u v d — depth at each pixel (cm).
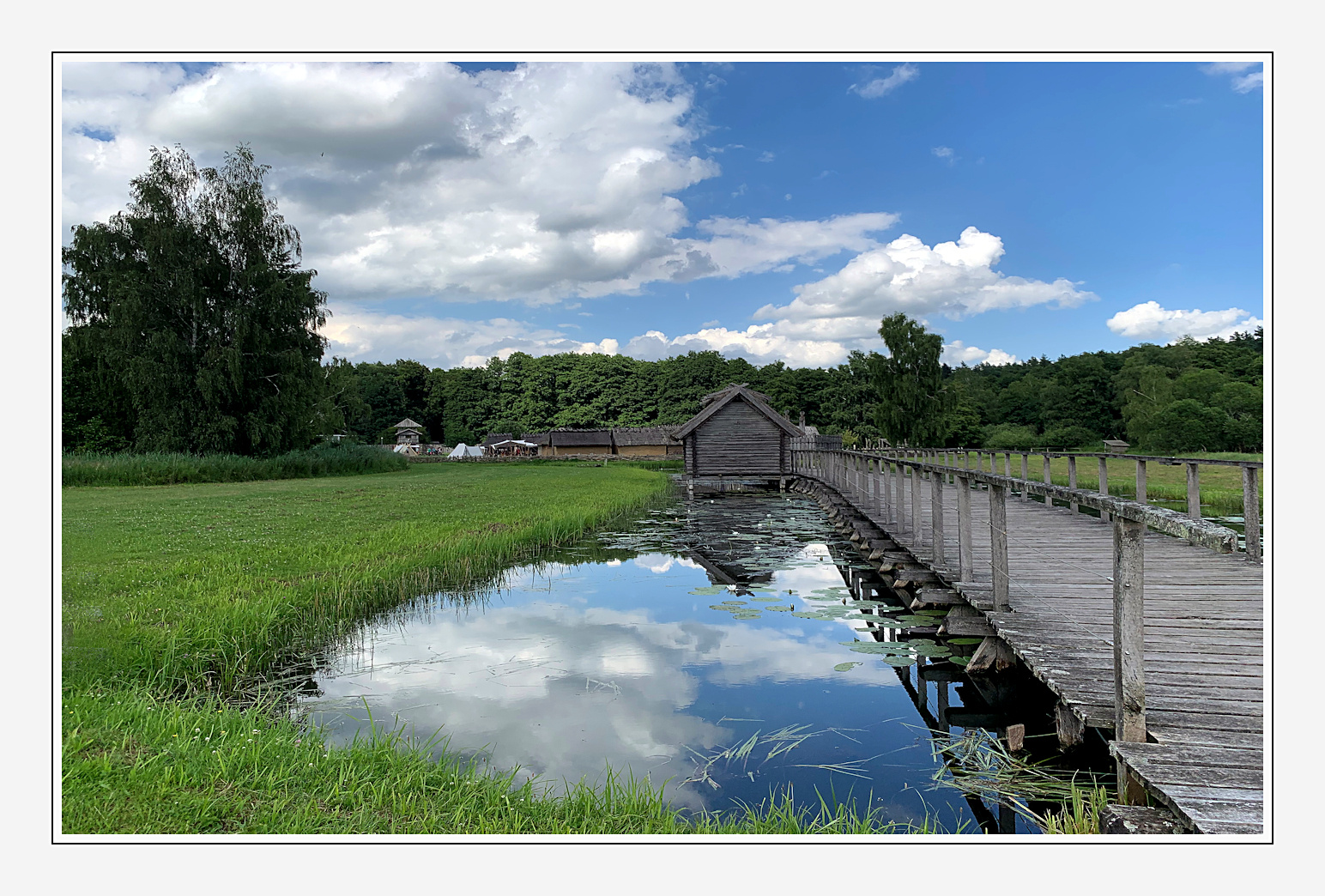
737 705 633
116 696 543
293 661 756
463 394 10481
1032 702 639
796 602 1019
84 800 372
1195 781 341
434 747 534
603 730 576
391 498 2511
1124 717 385
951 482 2259
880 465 1470
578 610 991
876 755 532
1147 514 360
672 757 527
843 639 844
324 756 462
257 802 392
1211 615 620
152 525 1652
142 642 692
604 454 7975
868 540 1369
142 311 3725
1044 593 725
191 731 480
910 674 717
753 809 446
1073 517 1346
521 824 388
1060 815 425
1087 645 549
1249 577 773
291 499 2430
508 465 6028
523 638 847
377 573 1087
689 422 3169
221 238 4141
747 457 3200
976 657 689
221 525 1655
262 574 1053
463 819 390
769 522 2048
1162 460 1077
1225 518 1456
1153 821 335
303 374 4228
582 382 9962
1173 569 820
